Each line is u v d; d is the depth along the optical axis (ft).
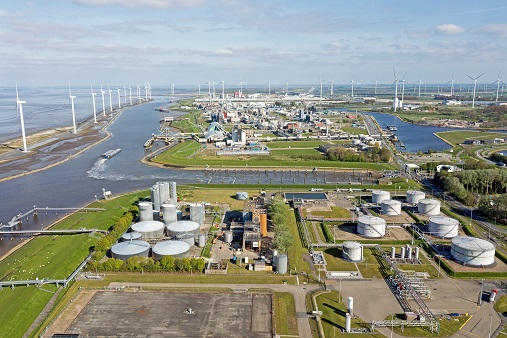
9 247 546.67
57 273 455.22
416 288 410.93
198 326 352.49
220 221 618.44
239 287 424.05
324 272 457.68
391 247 525.34
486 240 525.75
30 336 347.97
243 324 356.18
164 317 366.02
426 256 497.87
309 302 395.96
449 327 354.54
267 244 529.45
